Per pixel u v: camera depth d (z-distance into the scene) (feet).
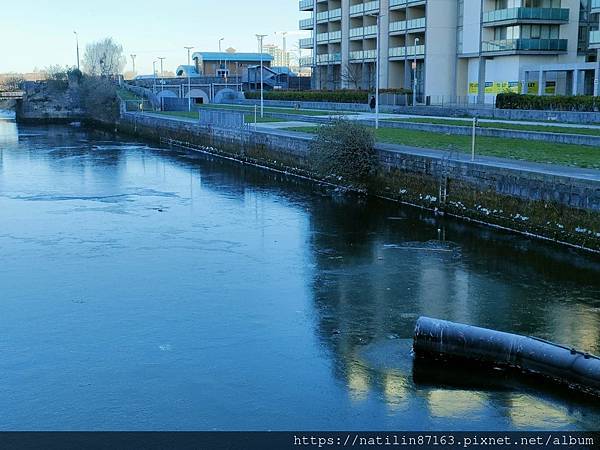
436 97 224.94
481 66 209.87
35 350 49.42
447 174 95.35
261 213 98.84
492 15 199.52
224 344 49.80
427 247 76.95
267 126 173.58
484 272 66.85
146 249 78.02
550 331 51.19
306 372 44.96
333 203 106.22
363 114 196.24
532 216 80.89
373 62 261.44
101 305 58.85
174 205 106.32
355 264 70.54
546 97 159.84
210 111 193.98
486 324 52.80
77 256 75.25
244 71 394.11
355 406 40.55
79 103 359.66
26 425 39.27
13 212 100.83
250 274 67.41
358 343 49.60
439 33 222.89
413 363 46.14
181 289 62.90
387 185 108.99
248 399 41.60
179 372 45.37
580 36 196.13
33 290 63.26
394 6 241.35
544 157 94.17
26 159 171.22
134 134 259.60
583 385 41.50
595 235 72.54
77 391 43.04
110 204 107.55
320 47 303.89
